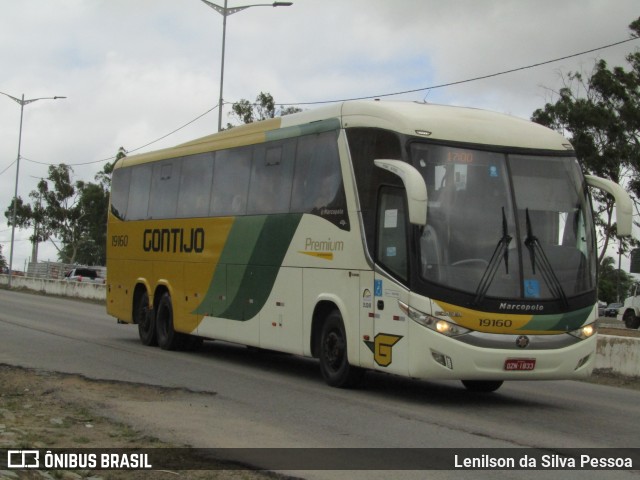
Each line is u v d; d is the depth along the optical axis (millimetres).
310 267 13133
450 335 10688
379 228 11672
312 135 13383
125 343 19234
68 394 11539
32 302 37000
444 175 11148
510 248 11070
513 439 9234
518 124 12008
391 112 11664
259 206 14656
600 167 40406
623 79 41281
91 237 72188
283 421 9953
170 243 17844
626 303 39719
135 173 19875
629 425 10516
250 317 14766
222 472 7484
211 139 16688
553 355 10977
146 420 9820
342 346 12531
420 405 11453
